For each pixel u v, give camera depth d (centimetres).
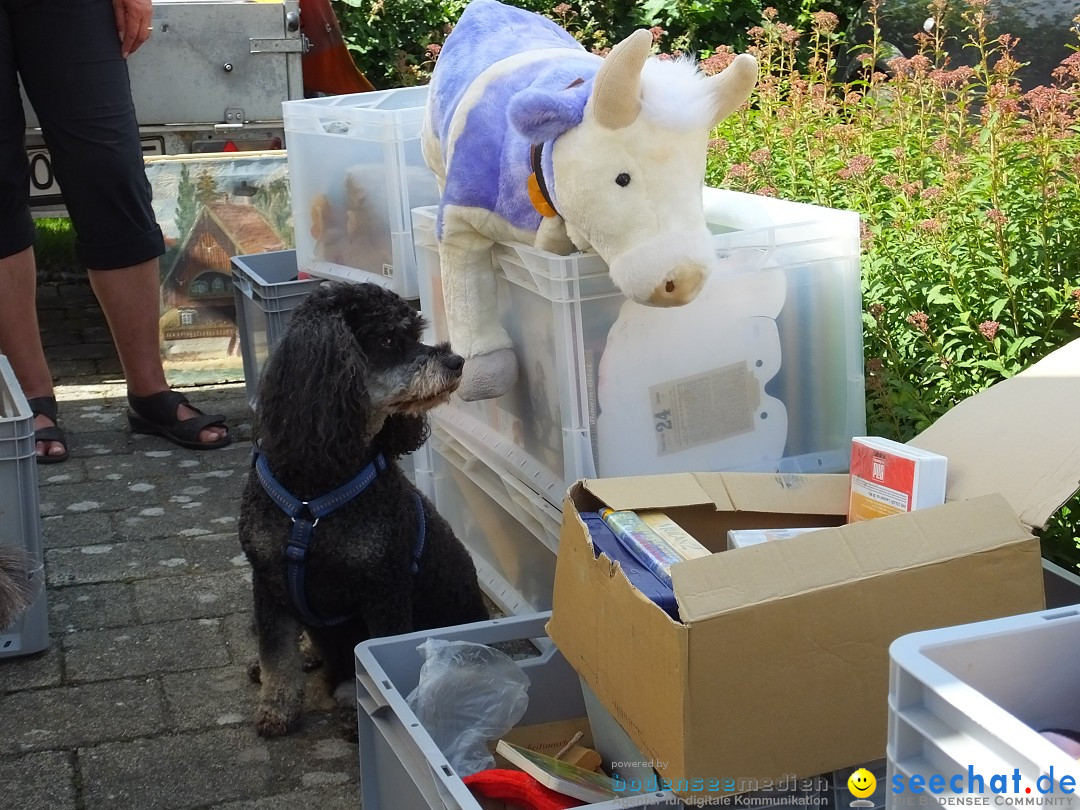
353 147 423
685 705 182
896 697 142
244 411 529
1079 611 153
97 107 436
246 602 355
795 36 570
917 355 364
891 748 142
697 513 252
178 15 561
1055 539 296
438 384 277
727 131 496
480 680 247
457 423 362
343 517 267
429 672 240
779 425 312
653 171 253
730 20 927
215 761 277
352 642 305
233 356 567
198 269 553
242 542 281
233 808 259
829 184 434
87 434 502
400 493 282
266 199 554
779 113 505
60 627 340
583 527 222
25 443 309
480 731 243
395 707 216
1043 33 527
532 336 304
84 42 428
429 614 305
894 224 388
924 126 433
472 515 370
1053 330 340
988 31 541
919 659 141
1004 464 235
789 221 319
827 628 188
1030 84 530
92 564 381
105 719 294
